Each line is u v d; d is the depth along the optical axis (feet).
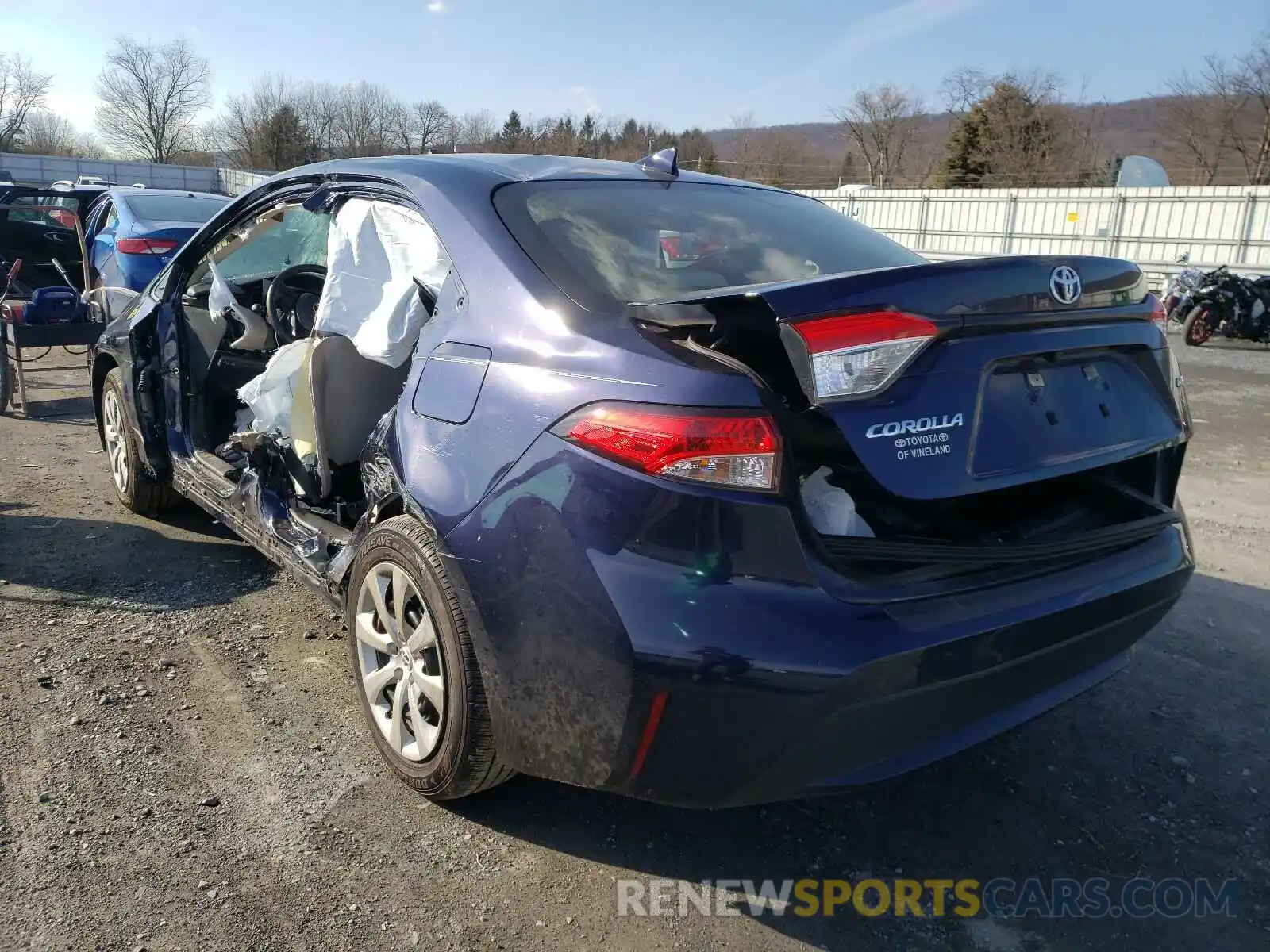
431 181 9.20
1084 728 10.00
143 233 29.55
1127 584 7.55
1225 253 66.28
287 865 7.57
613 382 6.72
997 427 6.94
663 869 7.73
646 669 6.28
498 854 7.82
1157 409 8.26
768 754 6.28
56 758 8.80
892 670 6.26
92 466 18.51
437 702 7.88
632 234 8.67
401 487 8.09
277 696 10.09
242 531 11.72
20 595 12.27
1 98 214.90
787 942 7.04
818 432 6.71
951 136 150.71
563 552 6.67
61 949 6.62
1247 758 9.50
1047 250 76.43
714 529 6.27
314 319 12.48
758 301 6.33
